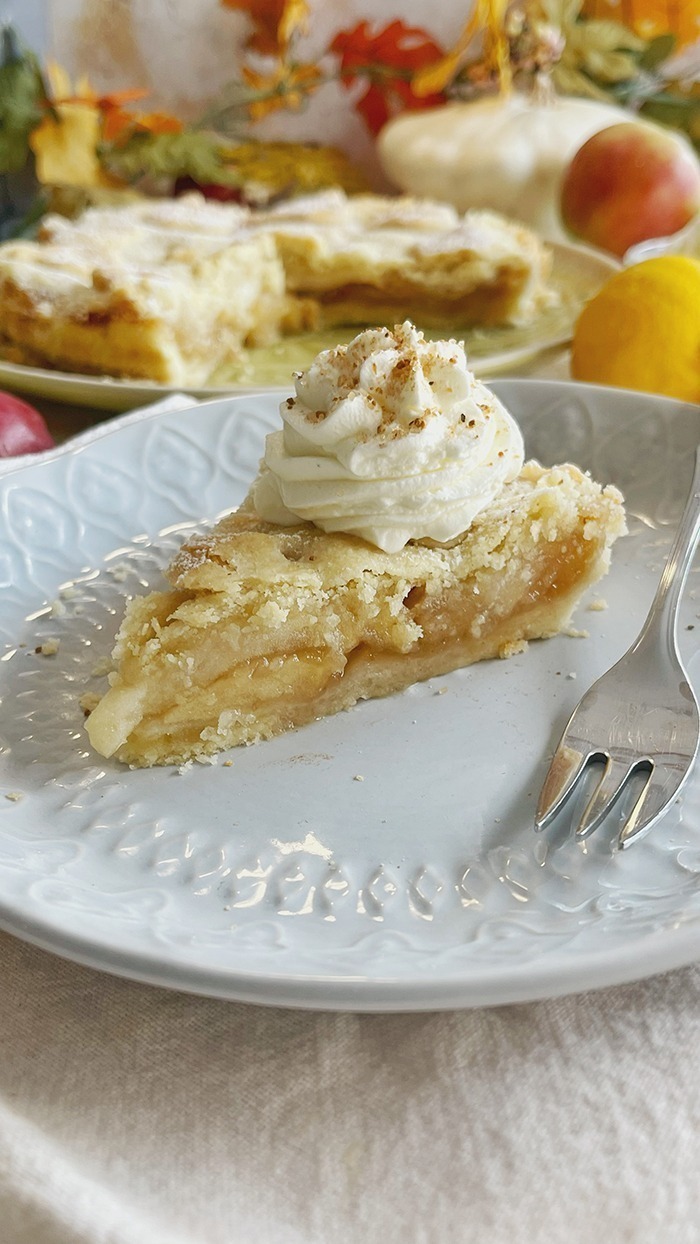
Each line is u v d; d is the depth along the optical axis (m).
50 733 0.43
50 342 0.57
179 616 0.43
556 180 0.67
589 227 0.64
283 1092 0.37
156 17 0.76
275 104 0.76
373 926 0.39
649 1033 0.37
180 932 0.38
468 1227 0.35
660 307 0.52
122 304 0.56
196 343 0.58
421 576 0.45
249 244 0.60
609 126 0.64
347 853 0.41
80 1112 0.37
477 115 0.68
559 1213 0.35
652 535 0.48
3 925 0.37
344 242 0.63
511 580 0.45
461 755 0.43
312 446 0.45
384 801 0.42
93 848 0.41
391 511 0.45
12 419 0.51
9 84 0.65
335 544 0.45
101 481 0.49
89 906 0.39
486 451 0.45
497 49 0.69
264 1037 0.38
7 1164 0.35
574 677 0.45
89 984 0.38
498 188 0.67
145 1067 0.37
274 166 0.73
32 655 0.45
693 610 0.46
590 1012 0.38
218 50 0.77
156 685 0.43
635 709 0.43
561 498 0.45
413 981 0.36
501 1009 0.38
